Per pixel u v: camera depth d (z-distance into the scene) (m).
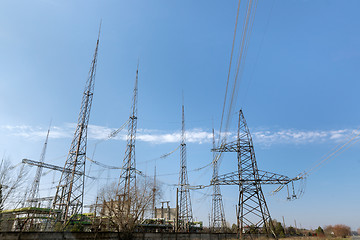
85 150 48.31
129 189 40.53
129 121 58.53
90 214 59.12
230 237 41.88
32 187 56.19
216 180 42.75
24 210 41.41
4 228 33.94
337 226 99.75
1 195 28.30
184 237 38.34
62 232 25.62
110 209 38.44
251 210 39.06
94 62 54.72
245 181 40.94
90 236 29.02
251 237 37.56
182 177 61.31
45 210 43.59
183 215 58.94
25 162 49.12
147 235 35.62
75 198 43.94
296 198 37.38
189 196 60.41
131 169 52.97
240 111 46.28
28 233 22.70
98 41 56.75
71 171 46.22
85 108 50.72
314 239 51.53
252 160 42.03
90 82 53.22
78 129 49.03
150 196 40.94
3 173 29.23
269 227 37.81
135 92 61.38
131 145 55.25
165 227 65.44
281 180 39.22
